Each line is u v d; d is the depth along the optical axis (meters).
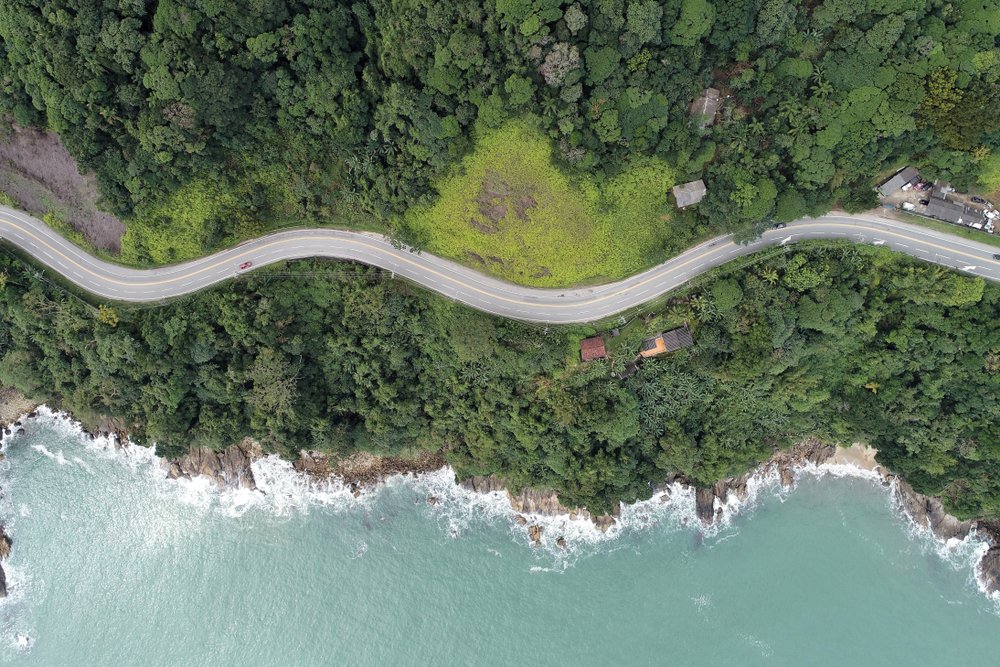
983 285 66.00
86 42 57.28
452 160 66.25
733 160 63.88
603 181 66.44
